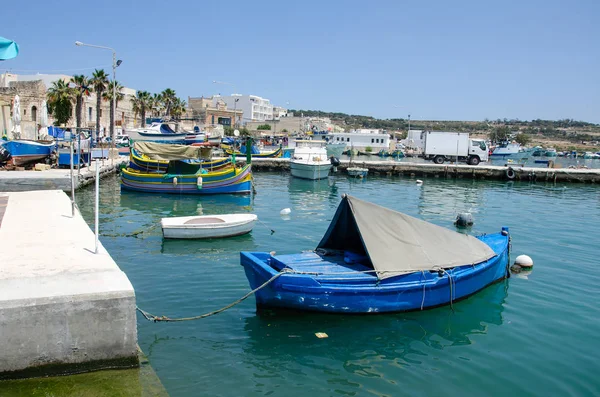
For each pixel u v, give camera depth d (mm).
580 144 177000
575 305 13094
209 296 12883
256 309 11953
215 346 10039
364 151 93250
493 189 44469
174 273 14852
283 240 20016
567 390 8820
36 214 14227
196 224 19422
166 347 9867
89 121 70000
